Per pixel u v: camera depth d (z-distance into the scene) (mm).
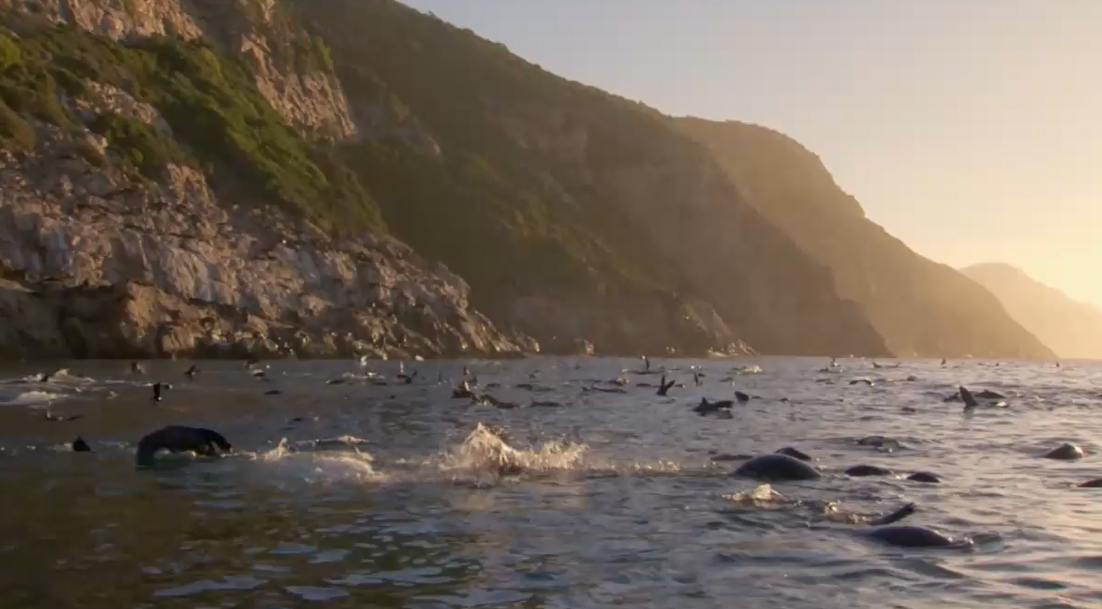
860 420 31828
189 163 78062
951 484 17156
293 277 73375
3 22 78750
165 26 98500
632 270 126500
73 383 38562
